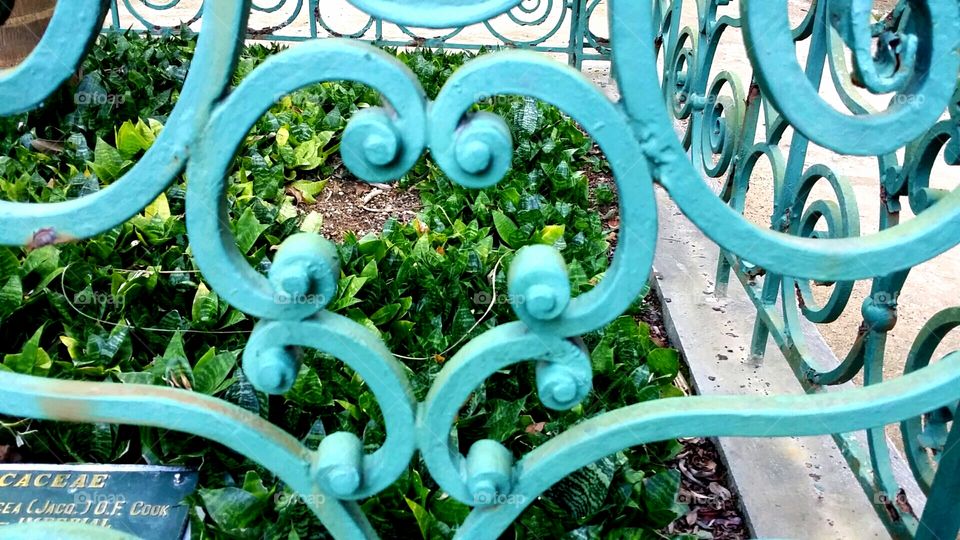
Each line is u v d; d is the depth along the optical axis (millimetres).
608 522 1690
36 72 714
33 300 2150
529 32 5973
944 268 3217
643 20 692
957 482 1334
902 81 722
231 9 694
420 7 693
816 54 1822
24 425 1836
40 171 3043
